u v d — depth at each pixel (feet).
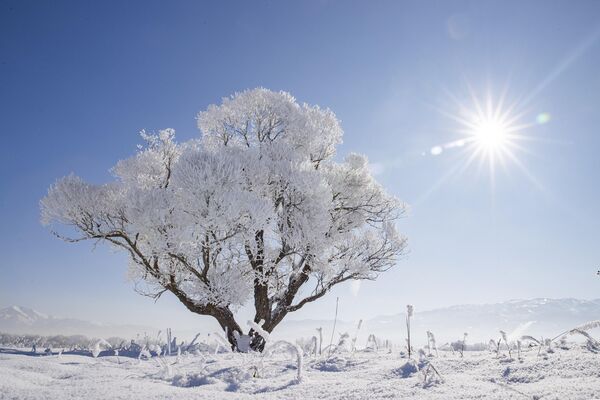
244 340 31.81
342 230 47.62
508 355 11.73
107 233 39.14
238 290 38.83
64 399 6.89
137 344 30.71
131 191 37.63
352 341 17.12
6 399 6.76
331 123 50.72
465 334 14.29
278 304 43.73
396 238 47.75
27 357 16.60
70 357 18.99
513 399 6.06
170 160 46.88
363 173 50.06
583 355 9.84
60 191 38.01
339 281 45.27
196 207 35.47
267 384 9.43
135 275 42.93
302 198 42.57
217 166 37.17
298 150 47.44
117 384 8.79
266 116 47.80
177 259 39.68
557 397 5.89
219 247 38.96
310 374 11.06
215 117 48.39
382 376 10.00
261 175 41.01
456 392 7.00
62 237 38.22
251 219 37.06
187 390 8.12
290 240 41.47
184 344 22.93
